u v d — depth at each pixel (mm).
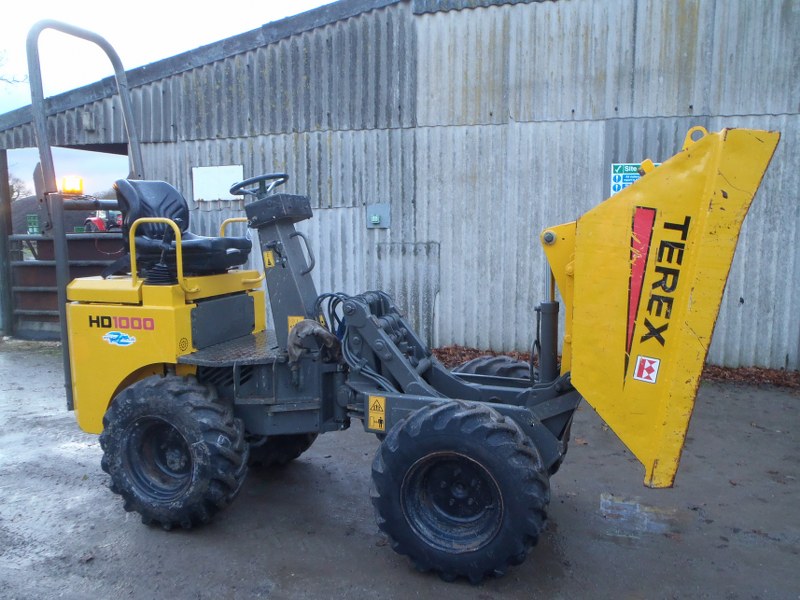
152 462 3760
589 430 5500
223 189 8375
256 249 8352
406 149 7691
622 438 3041
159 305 3680
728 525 3777
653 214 2893
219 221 8461
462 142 7531
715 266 2799
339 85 7812
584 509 3986
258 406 3832
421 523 3195
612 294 2986
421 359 3963
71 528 3723
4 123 9094
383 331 3623
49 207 3939
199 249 3875
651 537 3631
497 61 7344
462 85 7461
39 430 5484
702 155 2803
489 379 4113
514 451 2959
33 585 3119
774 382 6691
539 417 3535
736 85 6875
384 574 3238
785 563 3350
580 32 7109
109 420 3678
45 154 3928
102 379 3846
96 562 3338
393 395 3445
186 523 3611
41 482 4398
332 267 8062
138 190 4328
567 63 7180
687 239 2840
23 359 8156
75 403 4000
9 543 3537
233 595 3043
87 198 4289
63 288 3998
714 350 7227
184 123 8414
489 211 7539
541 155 7348
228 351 3859
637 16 6961
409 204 7758
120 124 8664
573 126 7238
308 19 7781
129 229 4121
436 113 7562
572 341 3193
